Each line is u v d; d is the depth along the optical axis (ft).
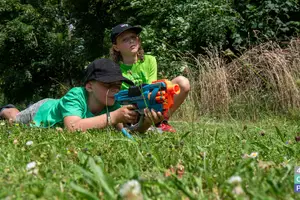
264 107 26.43
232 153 9.52
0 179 6.86
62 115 14.85
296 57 27.91
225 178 6.93
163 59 32.60
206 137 12.19
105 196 5.73
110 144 10.44
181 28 34.91
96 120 14.15
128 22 42.88
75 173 7.33
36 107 16.42
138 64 18.97
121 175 7.19
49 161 8.48
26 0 67.31
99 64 14.49
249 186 6.19
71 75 65.72
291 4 34.45
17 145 10.30
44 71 65.67
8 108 18.20
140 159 8.44
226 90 26.99
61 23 69.67
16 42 63.52
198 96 28.45
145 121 13.56
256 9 34.53
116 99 13.89
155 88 12.91
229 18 34.30
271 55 27.73
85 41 64.69
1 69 64.03
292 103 25.66
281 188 6.04
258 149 10.19
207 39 34.30
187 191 5.88
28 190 5.99
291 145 10.76
